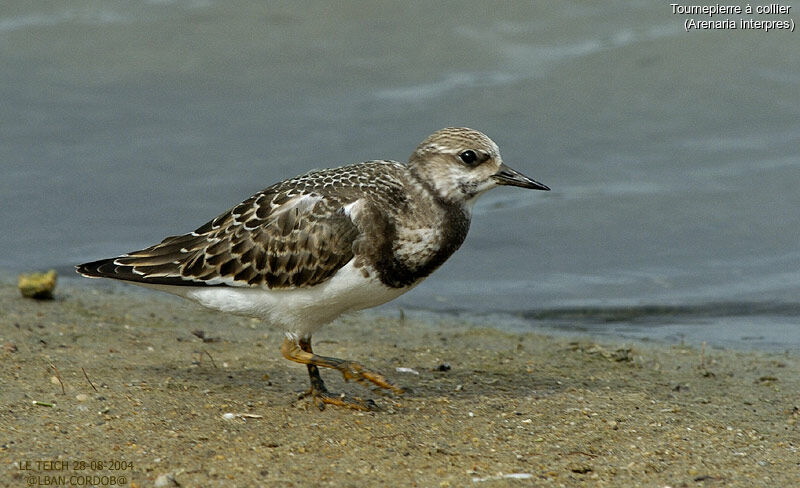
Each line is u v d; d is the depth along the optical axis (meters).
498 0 19.95
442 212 9.59
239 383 10.39
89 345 11.44
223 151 17.27
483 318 13.73
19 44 19.42
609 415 9.86
